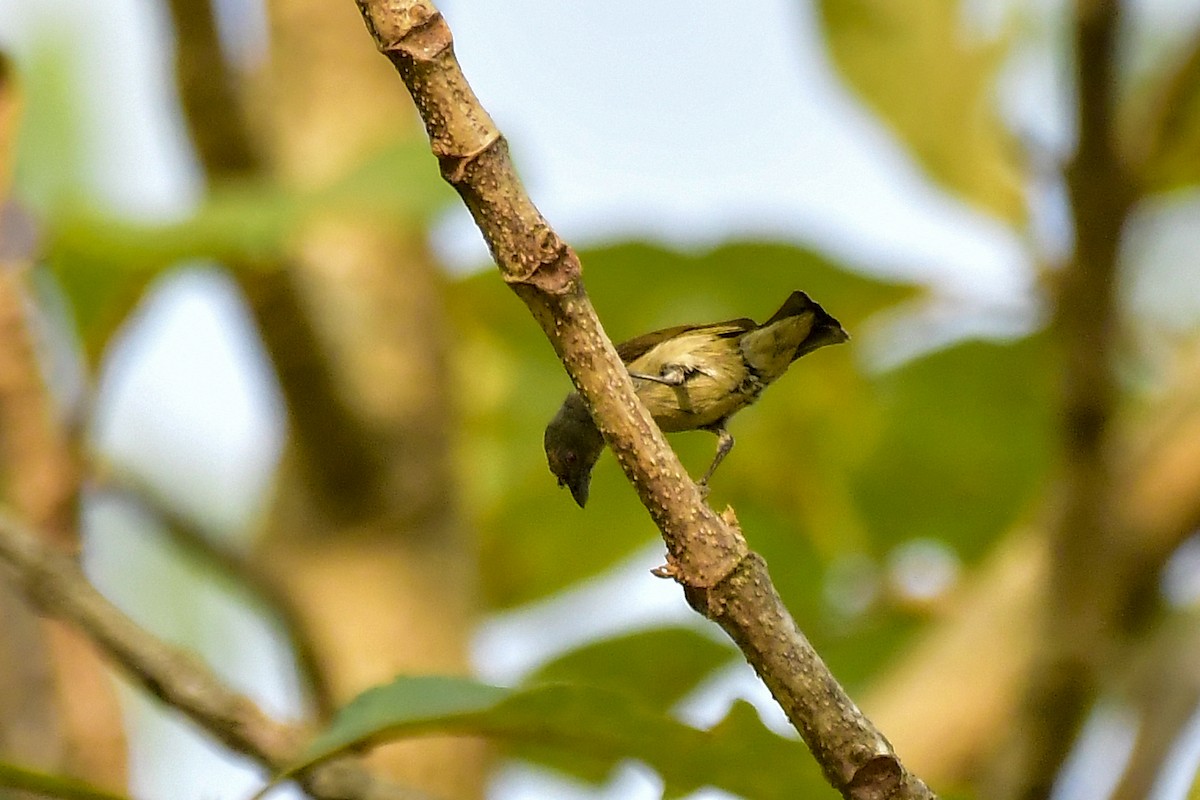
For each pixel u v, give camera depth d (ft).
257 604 37.27
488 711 20.12
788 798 20.86
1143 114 27.43
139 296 29.22
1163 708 32.96
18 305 28.48
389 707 20.27
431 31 16.40
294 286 32.96
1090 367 28.25
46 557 23.49
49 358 29.53
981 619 35.19
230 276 32.89
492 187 16.61
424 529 35.91
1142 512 31.07
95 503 32.83
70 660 27.30
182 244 27.89
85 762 26.91
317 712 33.50
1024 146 33.76
